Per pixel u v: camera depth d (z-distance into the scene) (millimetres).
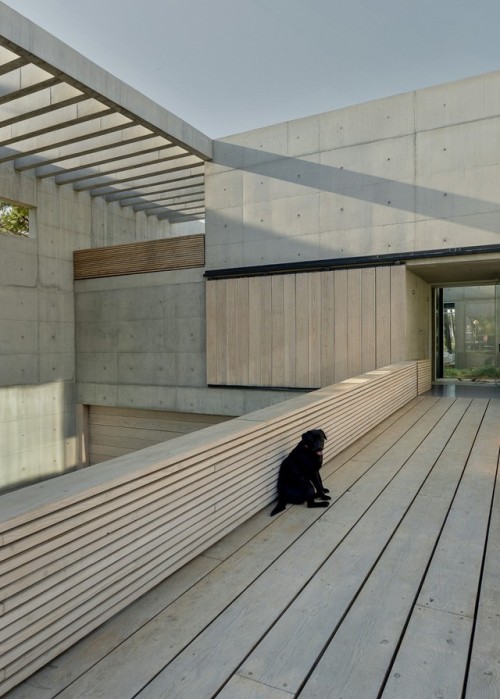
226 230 10461
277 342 9977
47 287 11703
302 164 9672
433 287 12133
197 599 2193
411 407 7598
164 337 11297
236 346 10367
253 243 10195
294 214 9781
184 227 17656
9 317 10781
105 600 1996
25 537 1616
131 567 2127
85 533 1870
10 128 8836
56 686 1645
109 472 2111
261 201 10086
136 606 2137
